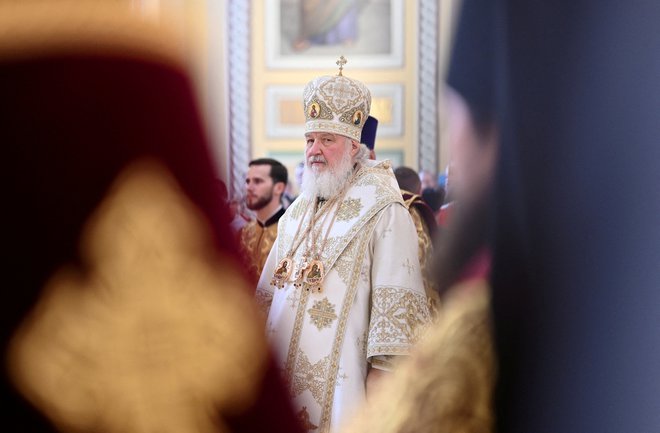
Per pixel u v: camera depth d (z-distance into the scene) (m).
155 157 0.93
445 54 0.98
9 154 0.90
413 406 1.09
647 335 0.96
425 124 12.80
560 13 0.93
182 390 0.94
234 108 12.82
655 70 0.92
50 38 0.91
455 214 1.00
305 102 4.10
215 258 0.95
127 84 0.92
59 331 0.91
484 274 0.99
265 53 12.89
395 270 3.81
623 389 0.98
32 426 0.92
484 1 0.93
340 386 3.77
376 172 4.06
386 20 12.89
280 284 3.98
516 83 0.93
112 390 0.92
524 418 1.01
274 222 5.65
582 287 0.96
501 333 1.00
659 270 0.94
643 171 0.93
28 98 0.90
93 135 0.92
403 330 3.71
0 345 0.92
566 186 0.94
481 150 0.96
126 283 0.92
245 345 0.96
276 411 0.97
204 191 0.95
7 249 0.91
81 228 0.91
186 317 0.93
